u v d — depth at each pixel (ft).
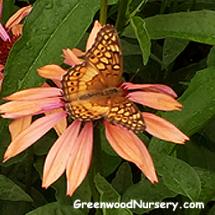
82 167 1.07
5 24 1.46
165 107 1.11
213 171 1.43
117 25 1.30
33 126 1.12
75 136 1.10
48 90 1.14
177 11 1.74
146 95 1.13
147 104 1.12
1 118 1.25
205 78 1.26
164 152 1.26
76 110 1.03
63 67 1.32
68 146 1.09
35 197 1.49
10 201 1.45
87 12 1.20
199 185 1.17
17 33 1.42
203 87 1.26
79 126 1.11
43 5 1.20
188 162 1.45
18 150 1.10
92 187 1.19
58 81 1.17
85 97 1.04
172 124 1.15
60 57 1.20
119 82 1.07
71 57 1.19
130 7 1.38
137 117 0.97
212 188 1.28
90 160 1.08
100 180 1.10
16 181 1.50
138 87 1.13
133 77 1.62
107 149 1.32
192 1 1.73
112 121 1.02
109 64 1.05
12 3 1.47
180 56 1.86
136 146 1.06
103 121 1.10
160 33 1.29
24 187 1.49
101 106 1.03
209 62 1.48
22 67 1.19
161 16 1.29
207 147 1.49
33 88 1.15
